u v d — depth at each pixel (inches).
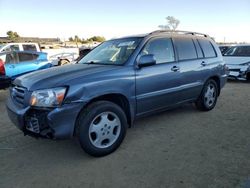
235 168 127.6
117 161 139.1
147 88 165.5
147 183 117.0
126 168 131.1
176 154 145.3
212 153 145.3
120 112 149.0
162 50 181.6
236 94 312.8
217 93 237.9
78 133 136.3
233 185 113.1
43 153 151.9
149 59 158.7
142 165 133.6
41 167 135.1
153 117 213.9
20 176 126.6
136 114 165.0
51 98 127.7
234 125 192.4
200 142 161.6
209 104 229.5
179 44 196.5
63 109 127.6
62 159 143.6
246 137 168.2
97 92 138.6
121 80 150.0
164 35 187.2
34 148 159.2
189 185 114.3
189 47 205.9
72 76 138.0
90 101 140.2
